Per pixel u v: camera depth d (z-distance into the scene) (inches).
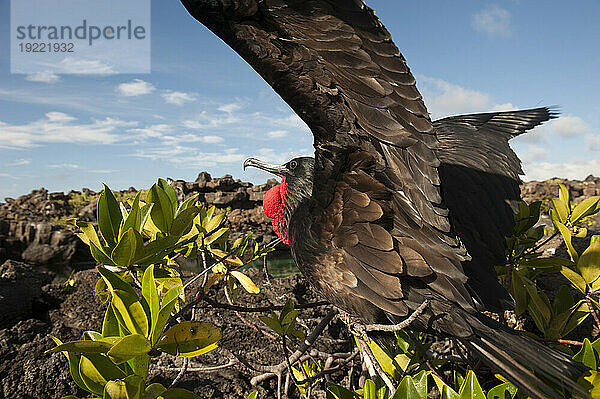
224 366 145.9
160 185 124.0
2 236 743.7
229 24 85.5
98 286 138.7
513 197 129.6
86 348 81.2
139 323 86.0
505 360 90.6
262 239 661.3
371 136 96.2
